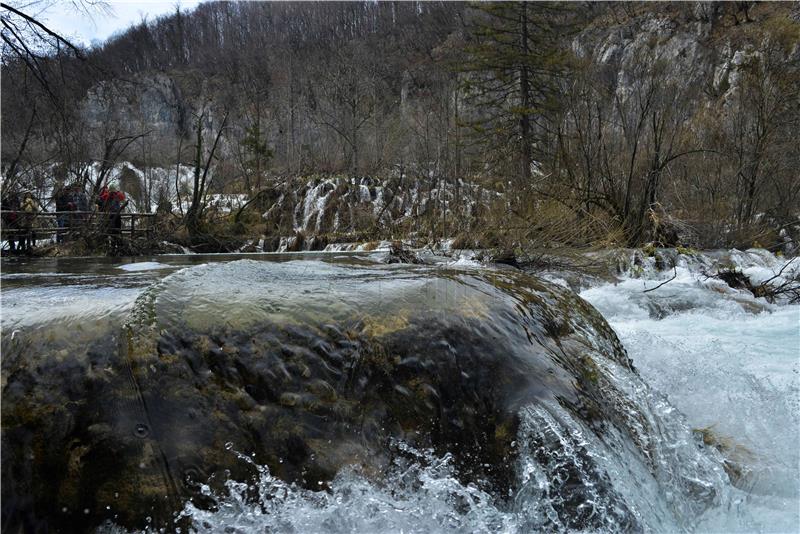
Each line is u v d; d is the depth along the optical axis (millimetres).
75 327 2234
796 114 17438
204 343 2254
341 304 2549
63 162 16469
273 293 2607
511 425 2326
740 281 9180
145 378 2135
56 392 2068
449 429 2318
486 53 28125
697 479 2654
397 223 23922
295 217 27766
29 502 1970
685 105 17094
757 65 18297
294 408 2201
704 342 6102
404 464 2215
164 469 2004
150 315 2318
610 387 2709
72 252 12742
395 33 69062
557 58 26594
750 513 2590
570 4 28906
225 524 1981
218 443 2080
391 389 2336
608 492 2209
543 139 25109
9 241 11977
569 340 2969
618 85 18281
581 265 10492
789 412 3672
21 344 2160
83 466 1990
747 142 16922
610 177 14062
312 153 37781
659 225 13484
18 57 14273
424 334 2488
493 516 2148
